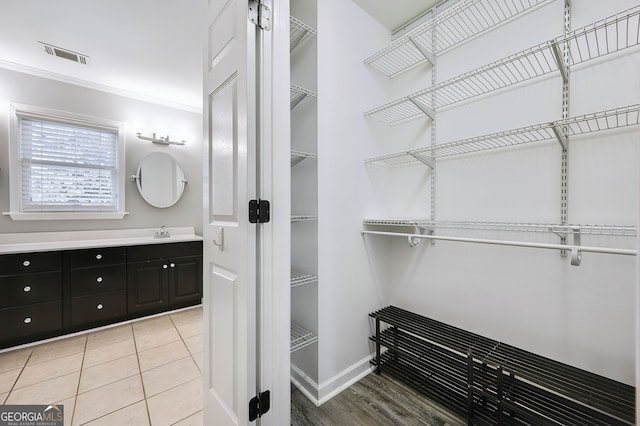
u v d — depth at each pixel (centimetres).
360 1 176
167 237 326
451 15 145
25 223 257
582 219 125
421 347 167
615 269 118
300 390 164
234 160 108
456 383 155
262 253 106
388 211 203
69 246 244
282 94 112
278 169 111
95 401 157
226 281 113
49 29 205
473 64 161
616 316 117
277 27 110
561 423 114
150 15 192
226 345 113
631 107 96
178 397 161
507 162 149
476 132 159
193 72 270
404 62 193
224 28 116
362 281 182
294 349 142
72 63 252
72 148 282
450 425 136
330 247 162
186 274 308
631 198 113
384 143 200
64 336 238
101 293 256
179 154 349
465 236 164
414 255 189
